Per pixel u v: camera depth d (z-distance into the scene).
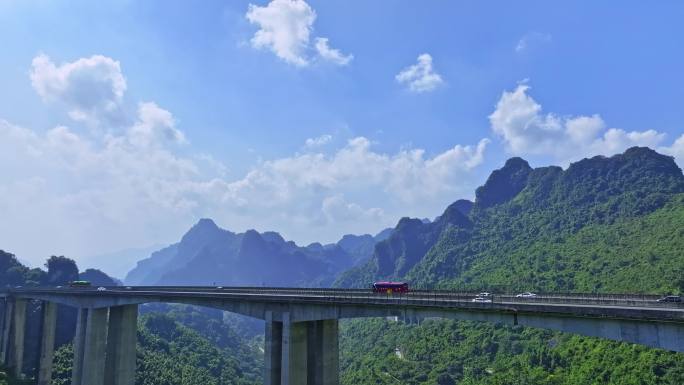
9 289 118.06
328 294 59.88
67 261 178.62
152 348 166.50
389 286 60.62
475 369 136.62
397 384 145.75
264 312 63.94
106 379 90.38
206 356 192.00
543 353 121.44
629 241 163.75
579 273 155.75
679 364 84.75
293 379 58.38
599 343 107.25
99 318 92.06
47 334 114.00
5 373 109.44
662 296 44.19
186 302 76.81
